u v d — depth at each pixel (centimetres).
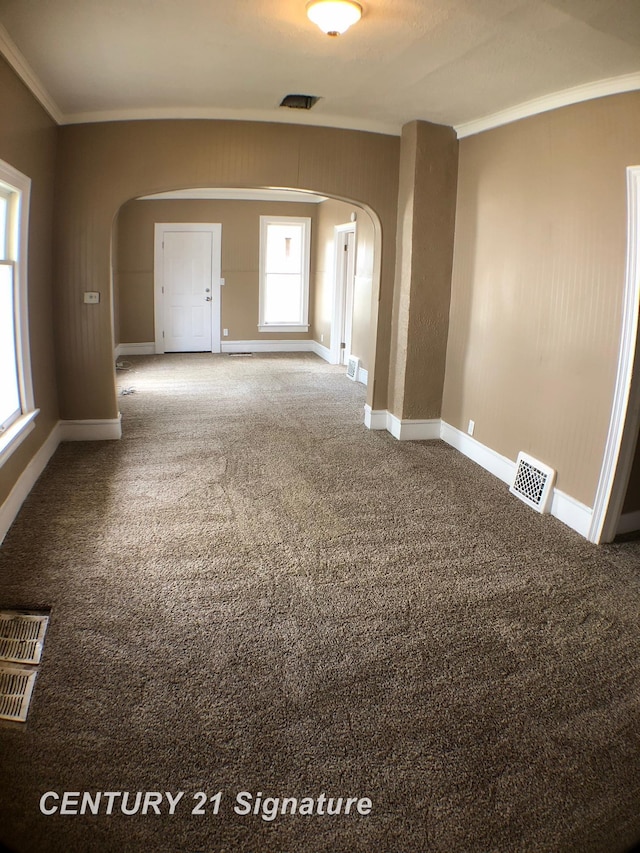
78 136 452
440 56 313
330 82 371
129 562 311
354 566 315
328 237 910
